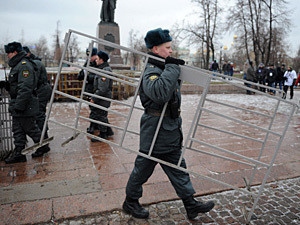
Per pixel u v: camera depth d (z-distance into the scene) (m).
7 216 2.38
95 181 3.10
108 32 14.48
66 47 2.18
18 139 3.55
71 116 6.84
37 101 3.56
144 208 2.57
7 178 3.15
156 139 2.12
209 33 26.09
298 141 5.00
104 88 4.36
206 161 3.82
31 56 4.11
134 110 7.90
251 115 7.68
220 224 2.37
